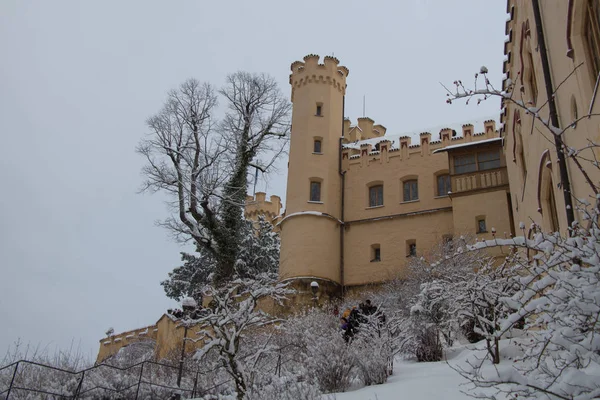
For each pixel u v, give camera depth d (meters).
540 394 5.12
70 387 11.58
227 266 27.78
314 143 36.88
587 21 10.11
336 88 39.09
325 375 10.08
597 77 9.73
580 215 10.53
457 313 11.53
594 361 5.29
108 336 32.28
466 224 29.30
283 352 12.88
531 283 6.46
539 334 6.23
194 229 28.52
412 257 29.92
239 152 31.20
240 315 9.49
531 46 14.40
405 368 11.48
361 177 36.09
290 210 35.00
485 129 33.22
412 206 33.69
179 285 38.97
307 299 31.34
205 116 31.83
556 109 12.03
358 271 33.44
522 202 20.36
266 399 8.24
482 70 6.84
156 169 30.09
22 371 12.27
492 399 5.29
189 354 16.33
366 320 13.98
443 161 33.97
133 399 11.91
